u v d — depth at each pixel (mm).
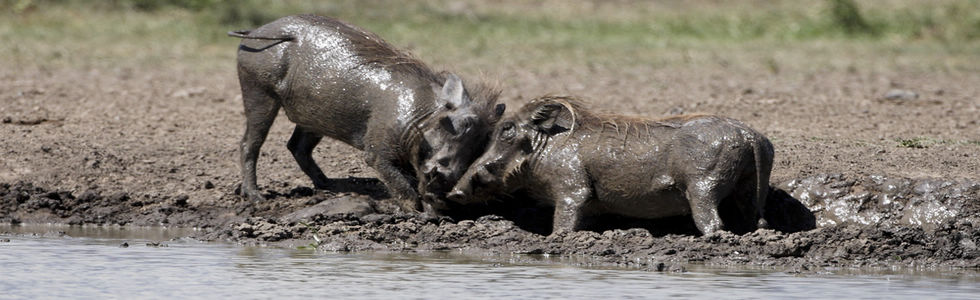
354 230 30016
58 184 34406
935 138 38812
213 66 59062
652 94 50594
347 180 35000
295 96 31703
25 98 46031
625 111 45594
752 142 28328
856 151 35531
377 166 30906
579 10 84062
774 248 27469
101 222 32531
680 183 28594
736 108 45656
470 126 29469
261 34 32125
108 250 27875
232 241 29688
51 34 65562
